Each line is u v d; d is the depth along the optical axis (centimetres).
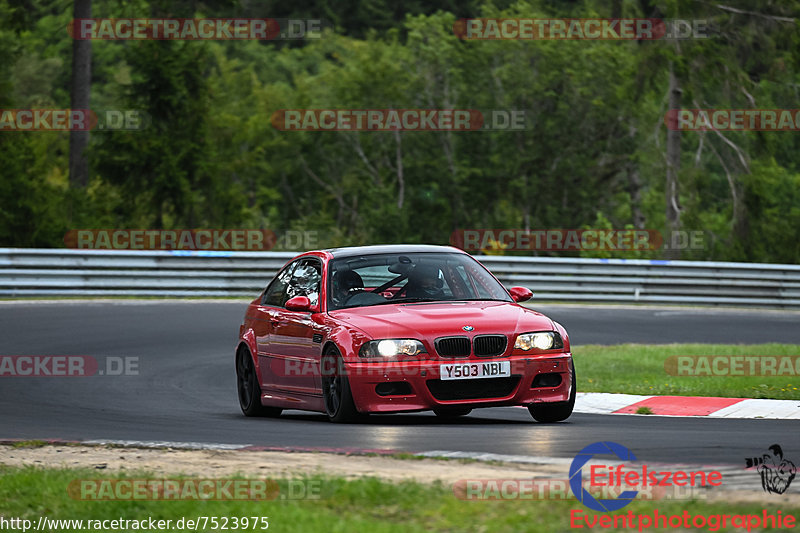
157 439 3322
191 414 4134
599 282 9812
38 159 14912
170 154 15875
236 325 7269
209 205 16800
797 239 15338
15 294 8488
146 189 16138
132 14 15762
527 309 3669
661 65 14475
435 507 2056
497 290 3841
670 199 15175
